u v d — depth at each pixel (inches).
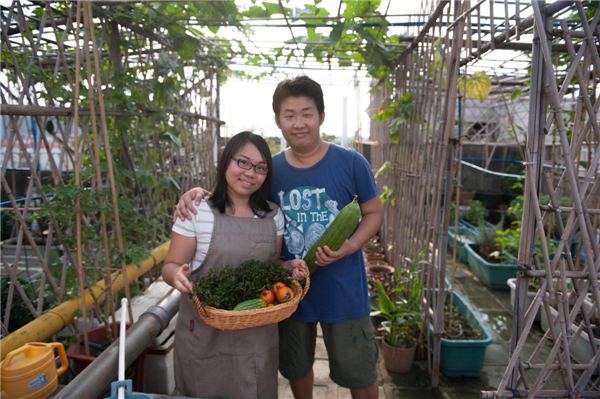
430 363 127.3
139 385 98.9
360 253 91.7
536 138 70.3
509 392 77.6
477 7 92.3
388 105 187.2
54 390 72.2
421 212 143.4
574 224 71.3
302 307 88.9
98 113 106.3
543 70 68.7
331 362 92.7
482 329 130.0
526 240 74.0
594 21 65.2
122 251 100.2
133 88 125.0
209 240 73.7
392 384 124.0
